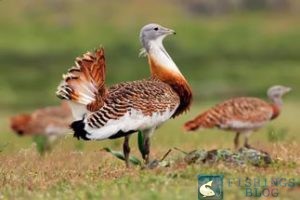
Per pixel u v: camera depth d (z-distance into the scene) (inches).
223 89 3238.2
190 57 4148.6
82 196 576.4
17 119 1221.1
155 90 709.9
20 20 4896.7
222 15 5300.2
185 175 624.1
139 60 3959.2
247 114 932.6
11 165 740.7
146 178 615.2
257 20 5152.6
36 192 609.3
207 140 1031.6
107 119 676.7
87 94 674.2
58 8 5118.1
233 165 665.6
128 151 712.4
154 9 5275.6
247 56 4215.1
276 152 768.3
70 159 796.6
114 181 629.0
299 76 3602.4
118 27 4854.8
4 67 3708.2
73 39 4510.3
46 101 2957.7
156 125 711.1
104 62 679.1
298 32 4832.7
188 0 5393.7
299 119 1764.3
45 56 4037.9
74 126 679.7
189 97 758.5
